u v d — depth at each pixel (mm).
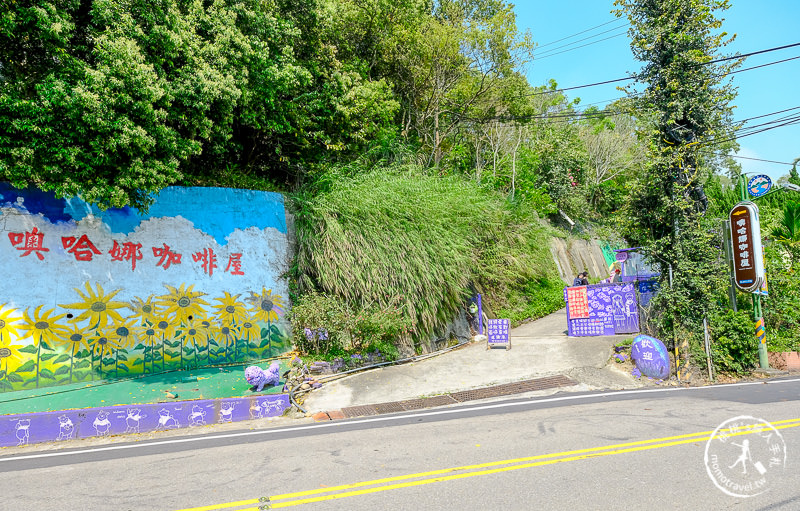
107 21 7781
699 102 9688
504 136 22438
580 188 28984
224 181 11164
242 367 9648
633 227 10445
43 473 5176
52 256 8562
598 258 27297
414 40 15750
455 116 19062
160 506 4117
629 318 11766
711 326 9758
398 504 3979
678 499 3965
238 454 5598
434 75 17000
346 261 10414
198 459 5461
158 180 8023
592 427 6113
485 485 4324
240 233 10422
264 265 10562
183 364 9422
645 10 10094
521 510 3801
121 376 8836
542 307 16906
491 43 17922
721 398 7754
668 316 9922
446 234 11688
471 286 13664
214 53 9039
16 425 6660
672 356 9922
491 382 9180
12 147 7152
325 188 11484
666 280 10188
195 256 9852
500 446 5449
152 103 8219
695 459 4887
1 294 8086
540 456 5051
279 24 10891
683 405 7242
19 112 7031
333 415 7758
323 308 10078
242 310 10109
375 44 15164
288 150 12867
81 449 6285
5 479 5000
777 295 11109
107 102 7309
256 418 7785
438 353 11320
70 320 8555
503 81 19078
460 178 14742
